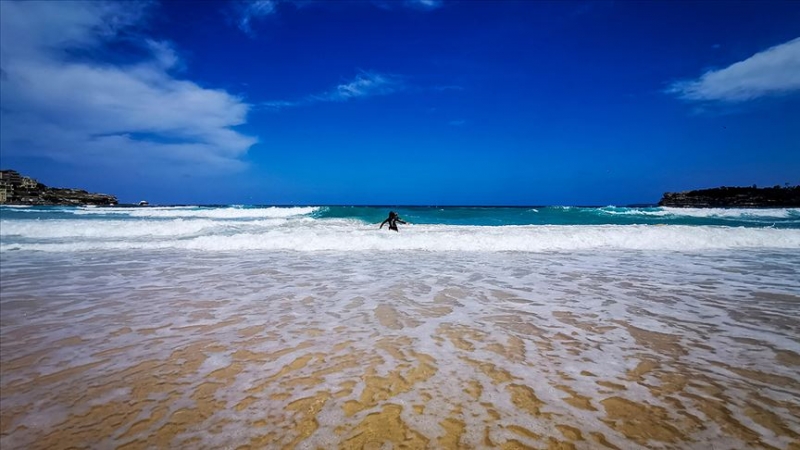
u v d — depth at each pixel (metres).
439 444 2.55
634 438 2.59
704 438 2.57
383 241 12.91
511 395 3.16
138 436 2.73
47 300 6.36
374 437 2.64
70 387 3.44
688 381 3.37
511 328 4.81
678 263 9.67
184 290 7.02
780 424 2.71
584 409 2.94
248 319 5.29
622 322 5.03
